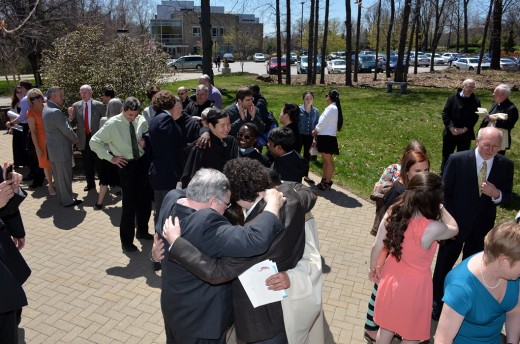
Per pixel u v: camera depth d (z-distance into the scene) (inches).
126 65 387.2
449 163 145.0
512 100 637.9
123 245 199.6
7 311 103.7
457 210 143.4
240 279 91.1
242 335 98.5
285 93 749.3
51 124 239.3
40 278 175.3
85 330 142.9
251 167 97.7
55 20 626.5
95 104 271.0
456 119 283.3
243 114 216.4
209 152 158.6
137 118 208.5
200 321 94.0
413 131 466.9
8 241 116.4
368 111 573.9
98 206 252.7
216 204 92.4
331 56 1892.2
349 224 235.3
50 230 223.0
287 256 97.7
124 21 1205.7
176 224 91.4
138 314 151.9
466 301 85.5
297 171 152.5
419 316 111.9
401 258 111.6
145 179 199.6
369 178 322.3
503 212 250.5
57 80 362.0
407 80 992.2
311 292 100.7
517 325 92.0
